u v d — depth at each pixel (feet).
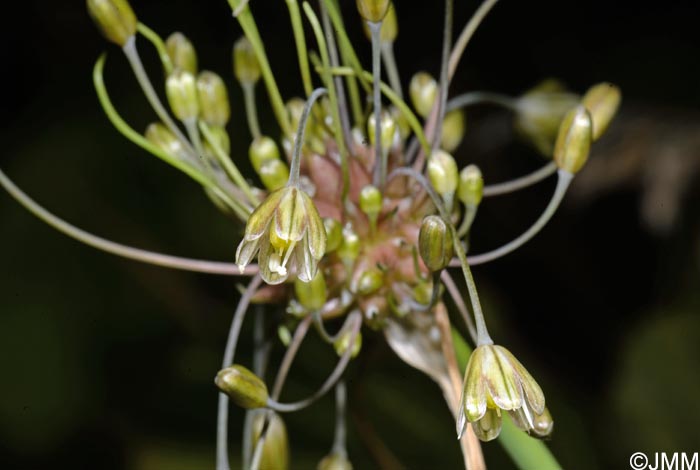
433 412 0.77
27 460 0.80
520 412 0.57
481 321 0.56
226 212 0.62
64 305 0.81
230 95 0.89
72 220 0.83
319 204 0.61
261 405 0.58
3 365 0.80
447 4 0.60
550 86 0.68
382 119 0.61
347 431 0.76
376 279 0.60
